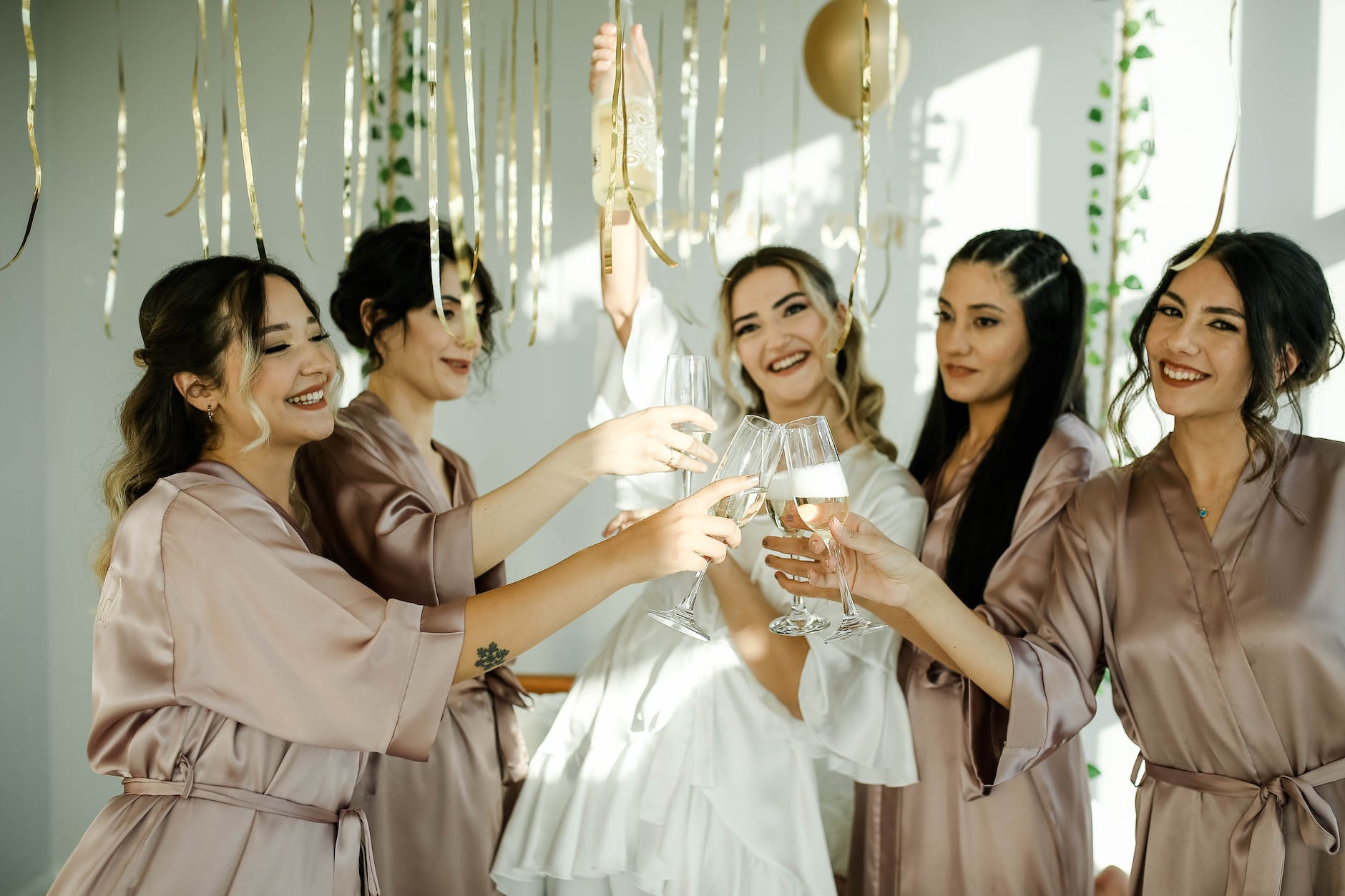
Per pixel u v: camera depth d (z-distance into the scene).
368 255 1.86
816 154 3.11
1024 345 1.84
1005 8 3.08
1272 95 2.98
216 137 3.06
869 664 1.71
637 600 1.90
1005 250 1.85
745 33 3.09
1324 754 1.42
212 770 1.31
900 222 3.11
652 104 1.80
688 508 1.35
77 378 3.04
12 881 2.85
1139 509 1.60
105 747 1.33
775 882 1.63
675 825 1.59
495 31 3.06
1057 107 3.08
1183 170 3.03
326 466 1.75
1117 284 2.96
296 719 1.29
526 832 1.72
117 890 1.24
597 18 3.06
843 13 2.68
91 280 3.04
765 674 1.66
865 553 1.43
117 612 1.31
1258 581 1.47
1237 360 1.47
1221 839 1.46
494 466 3.14
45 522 3.02
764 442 1.37
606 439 1.56
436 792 1.69
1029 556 1.74
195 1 3.05
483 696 1.83
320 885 1.34
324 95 3.07
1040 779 1.74
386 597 1.67
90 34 3.04
